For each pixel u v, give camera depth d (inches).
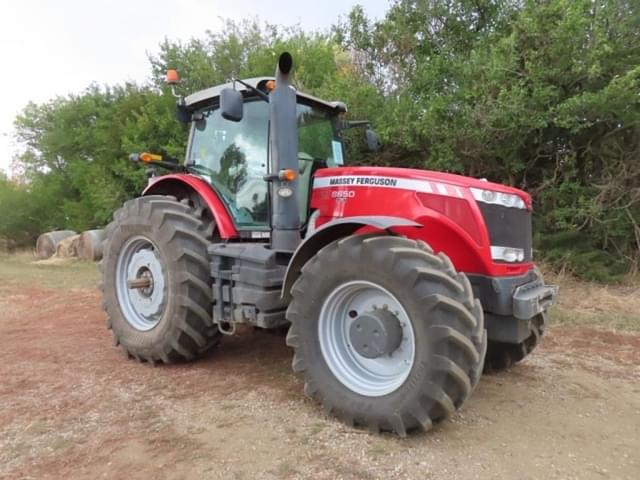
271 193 145.3
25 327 210.4
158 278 155.8
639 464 94.3
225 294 141.6
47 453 99.0
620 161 290.4
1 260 592.7
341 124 177.9
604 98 254.4
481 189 122.2
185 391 130.6
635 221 291.9
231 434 105.2
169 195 177.5
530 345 141.9
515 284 122.8
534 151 303.1
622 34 272.4
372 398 104.8
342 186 138.7
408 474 89.2
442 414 99.3
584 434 107.0
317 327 114.1
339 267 109.3
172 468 92.3
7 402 125.0
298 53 452.8
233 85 150.0
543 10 274.5
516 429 108.8
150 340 150.6
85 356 163.9
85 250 509.7
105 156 628.1
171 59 547.8
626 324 208.4
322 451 97.4
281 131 132.6
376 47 376.8
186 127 191.8
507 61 277.7
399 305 104.7
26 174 823.1
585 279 290.8
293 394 127.3
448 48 350.9
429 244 124.3
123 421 112.8
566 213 291.9
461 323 97.3
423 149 321.1
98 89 762.2
